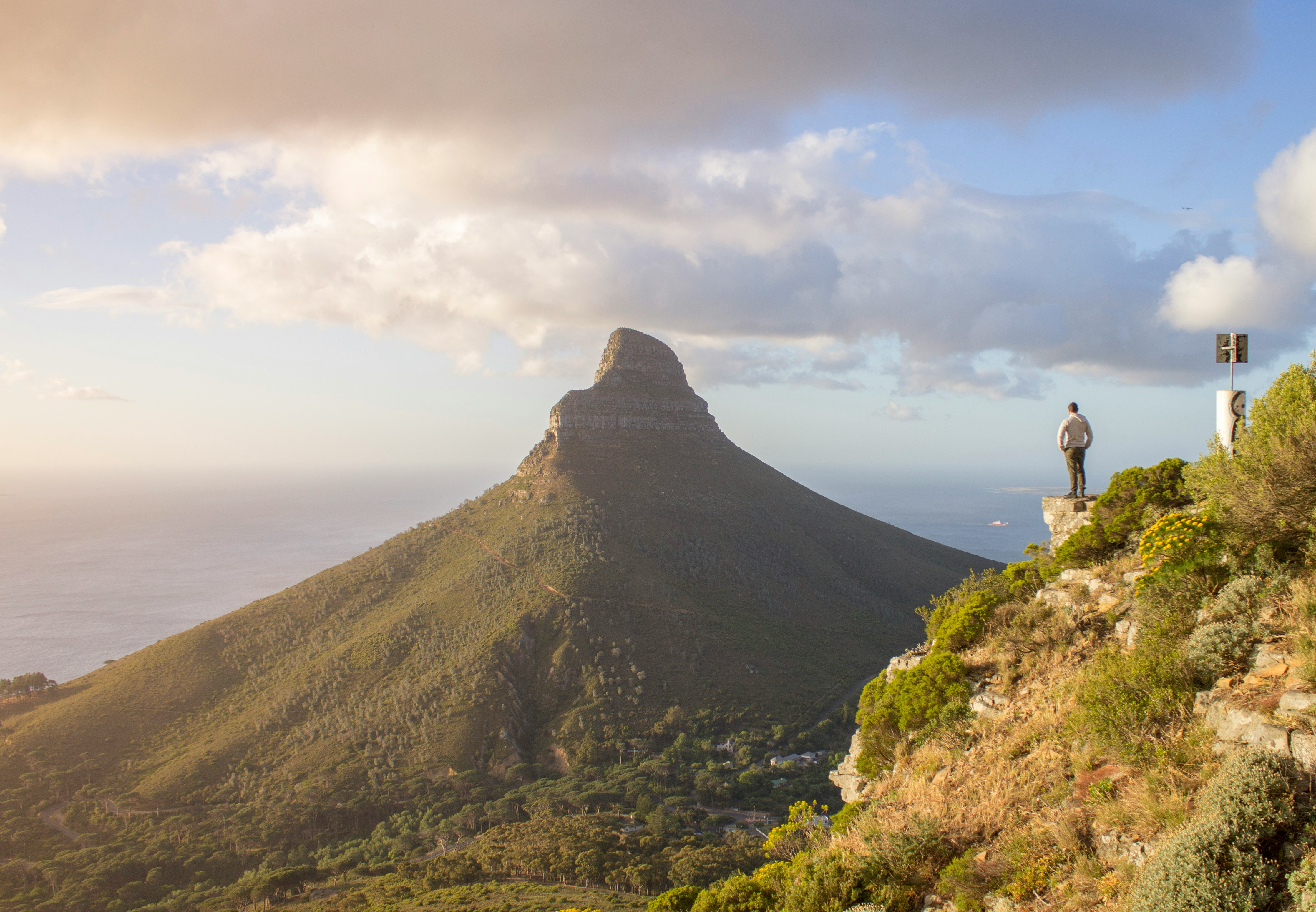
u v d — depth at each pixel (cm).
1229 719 885
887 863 1124
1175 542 1246
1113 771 991
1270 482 1144
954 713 1512
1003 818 1067
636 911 5466
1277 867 696
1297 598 993
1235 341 1566
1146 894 748
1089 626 1440
